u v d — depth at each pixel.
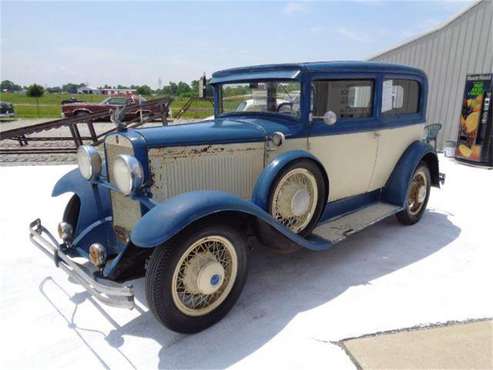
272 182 2.90
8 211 5.03
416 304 2.87
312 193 3.24
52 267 3.47
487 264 3.56
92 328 2.61
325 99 3.46
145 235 2.22
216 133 3.00
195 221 2.39
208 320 2.57
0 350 2.38
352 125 3.68
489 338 2.46
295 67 3.24
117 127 2.88
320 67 3.30
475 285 3.16
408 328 2.57
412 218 4.58
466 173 7.45
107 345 2.44
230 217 2.66
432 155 4.58
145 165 2.68
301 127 3.30
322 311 2.79
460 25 9.34
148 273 2.32
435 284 3.18
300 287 3.15
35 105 34.56
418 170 4.48
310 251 3.86
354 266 3.53
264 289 3.12
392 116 4.14
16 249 3.84
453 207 5.34
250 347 2.41
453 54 9.60
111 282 2.49
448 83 9.82
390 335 2.50
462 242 4.09
